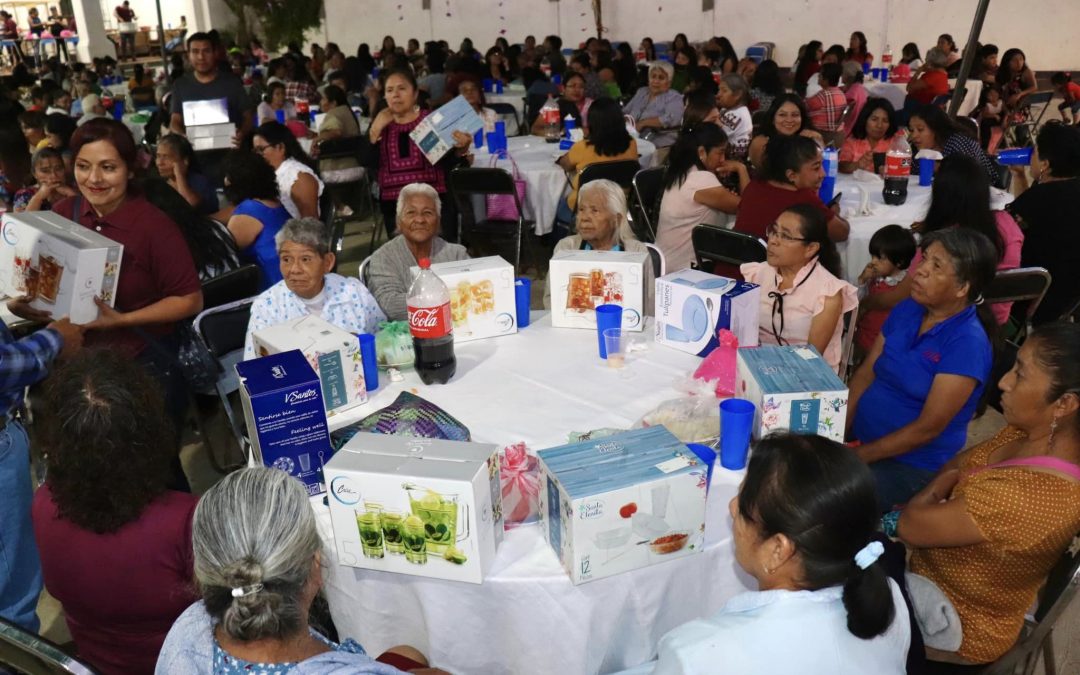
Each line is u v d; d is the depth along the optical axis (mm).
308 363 1636
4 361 1756
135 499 1306
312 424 1567
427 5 14000
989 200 2734
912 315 2121
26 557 1899
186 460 3102
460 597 1404
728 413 1589
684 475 1336
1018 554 1437
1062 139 3100
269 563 976
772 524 1050
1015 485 1403
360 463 1356
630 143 4680
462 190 4414
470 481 1290
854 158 4590
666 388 1973
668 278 2189
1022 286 2754
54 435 1283
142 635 1394
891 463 2129
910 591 1579
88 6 15641
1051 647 1808
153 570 1331
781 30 12117
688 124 5219
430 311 1972
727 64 9609
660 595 1405
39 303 2086
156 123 6328
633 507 1320
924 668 1495
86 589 1345
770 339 2436
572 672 1420
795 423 1618
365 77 9664
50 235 1986
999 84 8617
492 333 2318
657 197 4520
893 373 2131
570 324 2369
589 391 1971
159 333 2223
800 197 3164
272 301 2277
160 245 2127
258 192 3475
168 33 15961
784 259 2342
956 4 11055
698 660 1032
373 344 1991
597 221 2688
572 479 1326
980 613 1536
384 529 1369
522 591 1371
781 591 1062
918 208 3631
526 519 1492
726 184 4266
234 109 5242
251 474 1041
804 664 1014
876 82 8711
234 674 988
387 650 1525
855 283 3422
